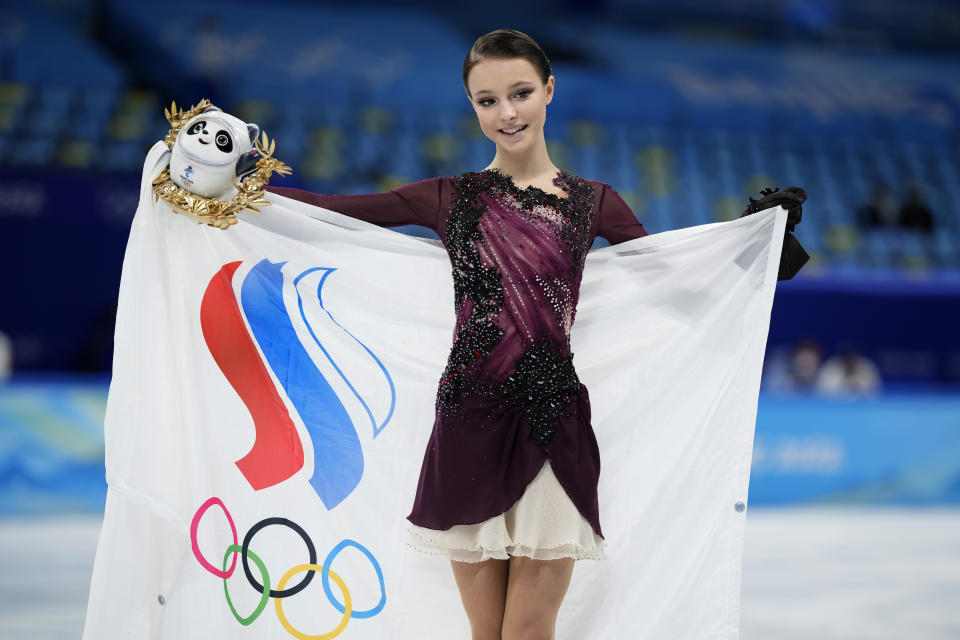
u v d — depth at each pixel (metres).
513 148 4.79
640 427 5.42
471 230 4.79
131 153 20.75
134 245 5.06
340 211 5.20
